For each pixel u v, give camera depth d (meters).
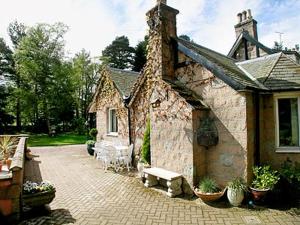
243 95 7.21
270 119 8.05
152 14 9.25
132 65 46.75
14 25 39.88
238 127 7.31
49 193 6.55
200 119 7.86
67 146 22.23
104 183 9.27
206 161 8.06
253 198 6.88
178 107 8.09
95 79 40.03
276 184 7.30
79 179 9.91
